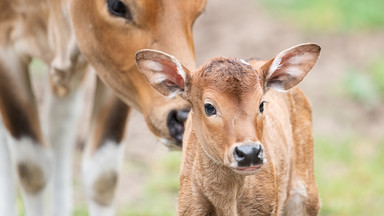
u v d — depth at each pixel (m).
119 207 18.39
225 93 10.02
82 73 14.68
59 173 16.52
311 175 12.98
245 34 29.22
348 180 19.75
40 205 15.33
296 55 10.52
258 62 12.05
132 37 12.70
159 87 10.56
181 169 11.44
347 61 27.03
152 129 12.67
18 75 14.85
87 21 13.13
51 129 16.28
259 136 10.05
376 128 23.03
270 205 11.27
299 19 30.47
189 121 11.45
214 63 10.26
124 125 15.09
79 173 20.08
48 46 14.69
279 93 12.46
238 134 9.84
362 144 22.02
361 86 24.70
